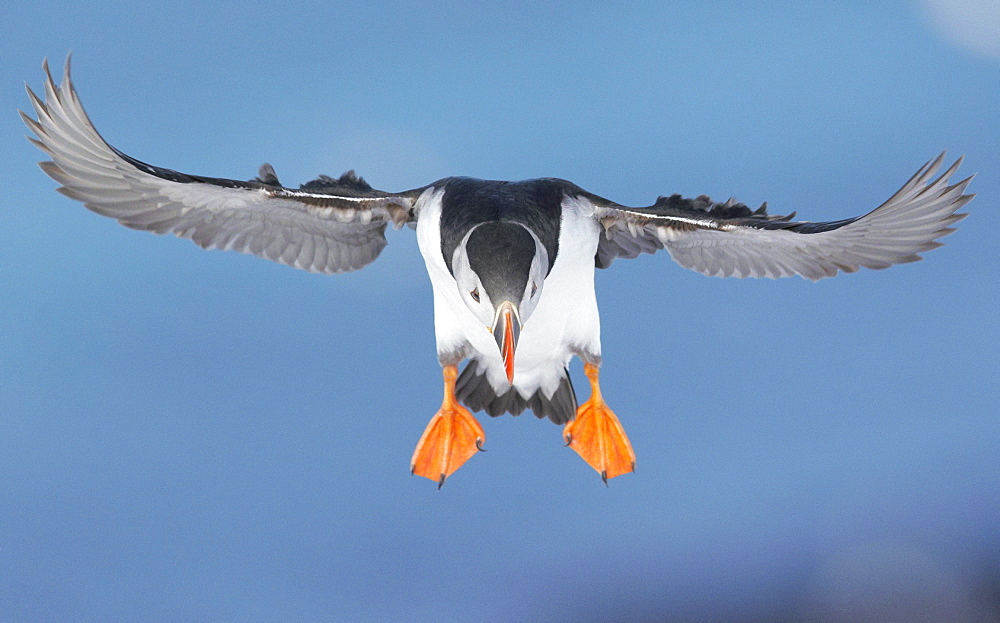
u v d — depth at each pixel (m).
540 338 11.75
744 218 11.39
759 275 11.98
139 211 11.38
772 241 11.50
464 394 12.63
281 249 12.24
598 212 11.67
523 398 12.70
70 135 10.41
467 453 12.47
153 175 10.77
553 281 11.21
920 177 9.95
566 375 12.45
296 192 11.63
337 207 11.88
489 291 9.84
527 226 10.58
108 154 10.55
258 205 11.70
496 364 12.48
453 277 10.83
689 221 11.56
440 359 12.34
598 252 12.68
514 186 11.23
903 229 10.80
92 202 11.11
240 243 12.03
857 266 11.46
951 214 10.60
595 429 12.29
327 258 12.48
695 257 12.12
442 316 12.10
